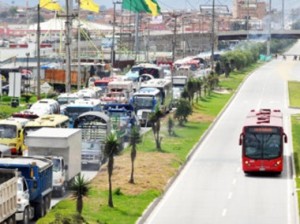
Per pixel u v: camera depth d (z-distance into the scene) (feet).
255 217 308.81
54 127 408.46
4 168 278.46
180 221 299.79
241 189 368.48
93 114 426.92
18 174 274.77
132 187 347.97
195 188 369.71
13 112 579.48
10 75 612.70
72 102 534.78
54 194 332.80
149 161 415.64
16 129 421.18
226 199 344.90
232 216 310.24
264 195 354.33
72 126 453.99
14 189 260.42
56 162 333.62
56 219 246.06
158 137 469.98
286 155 465.47
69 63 652.48
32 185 283.79
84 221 256.52
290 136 538.47
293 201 340.39
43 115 469.98
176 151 466.70
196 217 307.78
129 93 641.40
